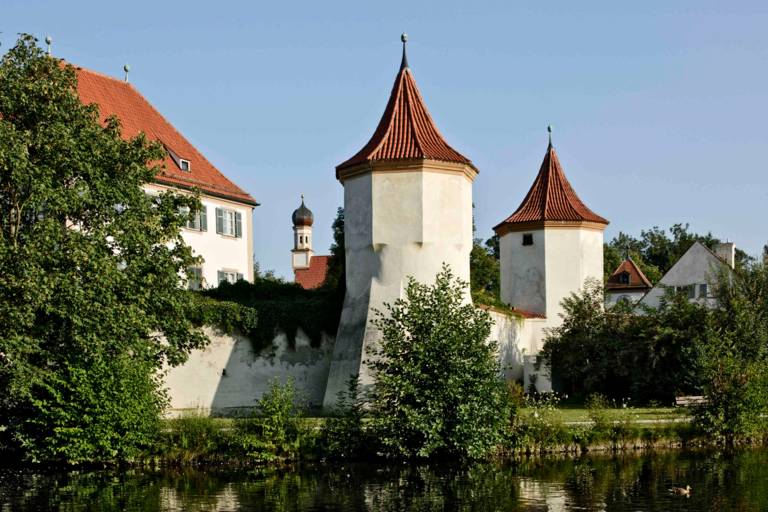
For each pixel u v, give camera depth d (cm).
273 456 2402
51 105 2412
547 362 3869
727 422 2694
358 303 3011
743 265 3747
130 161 2553
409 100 3183
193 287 4012
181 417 2591
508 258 4578
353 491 2058
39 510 1895
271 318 3144
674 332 3406
